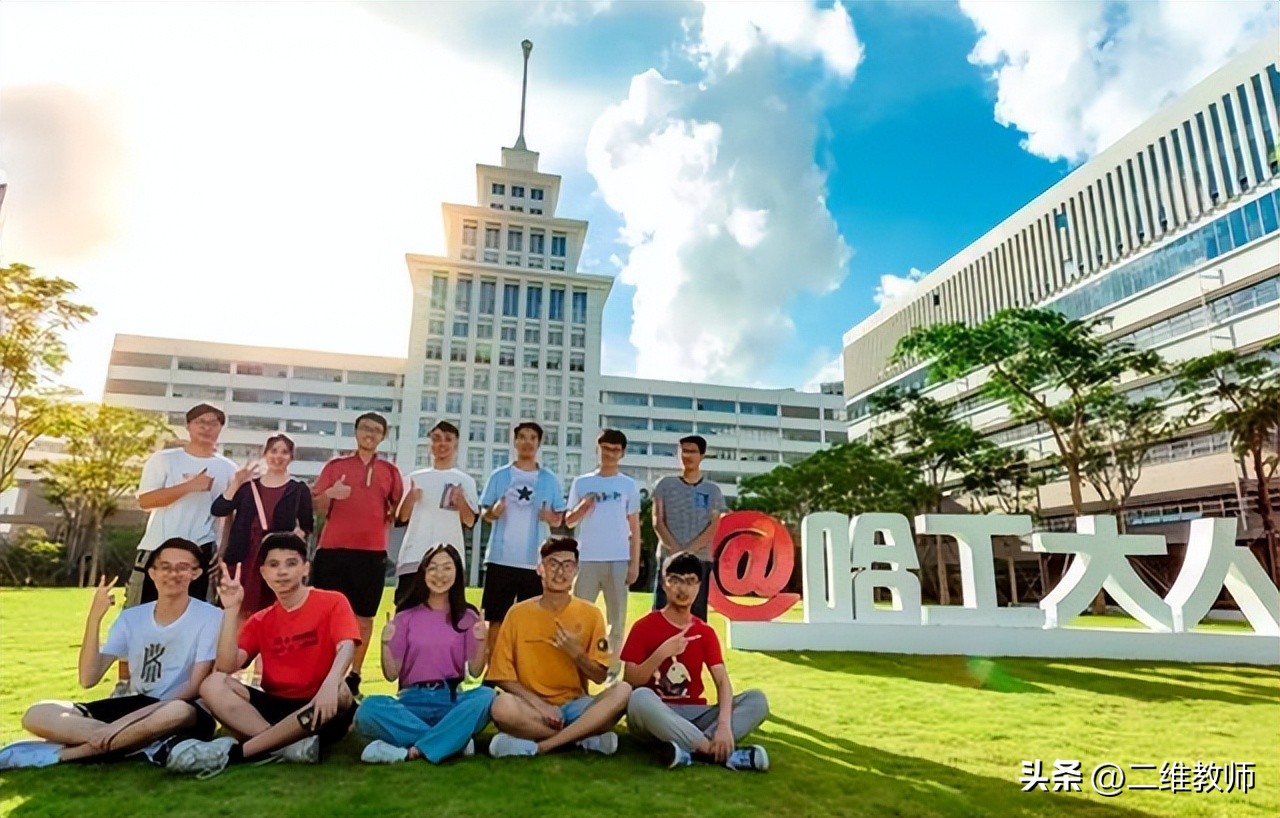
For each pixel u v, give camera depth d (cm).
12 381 2414
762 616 1083
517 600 608
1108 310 3872
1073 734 533
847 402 6481
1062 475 3688
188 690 406
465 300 6059
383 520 598
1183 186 3550
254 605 525
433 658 443
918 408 3738
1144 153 3769
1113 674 858
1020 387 2888
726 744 411
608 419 6412
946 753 467
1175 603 1055
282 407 5803
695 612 679
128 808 315
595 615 469
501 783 360
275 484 559
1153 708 646
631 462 6341
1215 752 485
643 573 3981
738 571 1127
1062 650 1011
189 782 350
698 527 700
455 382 5878
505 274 6128
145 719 378
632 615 1625
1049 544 1069
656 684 445
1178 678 836
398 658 446
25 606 1368
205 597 532
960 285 5109
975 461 3616
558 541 461
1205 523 1082
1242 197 3177
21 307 2284
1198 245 3366
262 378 5819
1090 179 4106
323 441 5797
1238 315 3162
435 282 6031
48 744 379
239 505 543
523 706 417
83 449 3422
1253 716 614
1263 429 2598
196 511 551
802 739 496
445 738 400
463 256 6219
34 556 3600
